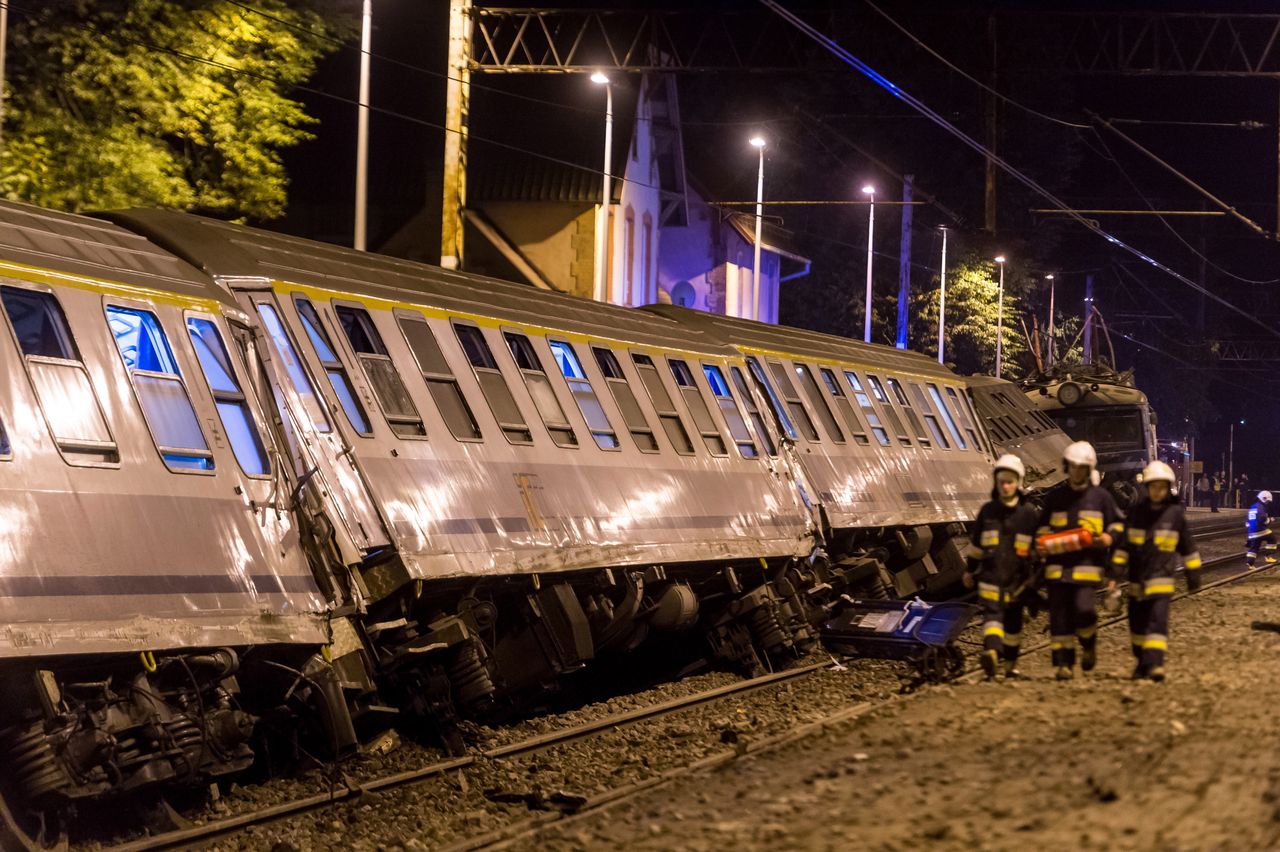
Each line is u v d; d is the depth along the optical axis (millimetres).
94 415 20594
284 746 25656
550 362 33094
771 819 17766
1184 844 14875
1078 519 27938
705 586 38125
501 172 89500
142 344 22250
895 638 34406
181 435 22109
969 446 55969
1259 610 43656
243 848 20062
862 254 134000
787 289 135125
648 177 99625
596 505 32500
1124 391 76125
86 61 45406
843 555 44938
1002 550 28531
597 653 37344
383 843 20719
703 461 37656
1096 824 15906
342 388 26578
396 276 29812
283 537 23594
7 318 19797
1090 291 165625
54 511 19359
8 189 44938
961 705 25719
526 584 30188
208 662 21203
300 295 26469
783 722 29125
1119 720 22844
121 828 21297
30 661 18609
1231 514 146125
